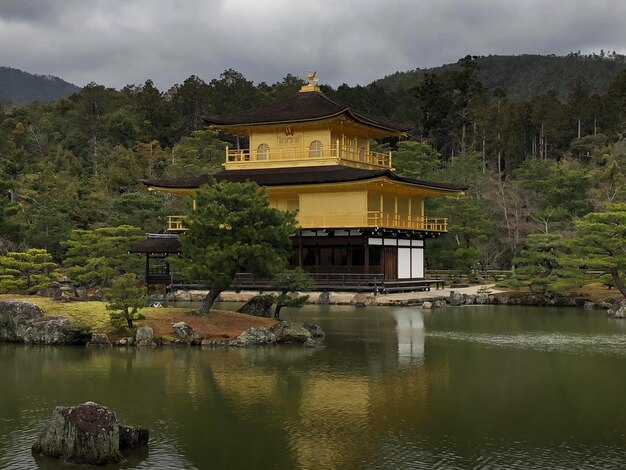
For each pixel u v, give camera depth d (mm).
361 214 71375
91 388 31641
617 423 26719
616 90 156750
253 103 163000
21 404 29156
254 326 45062
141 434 24375
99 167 128750
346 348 41625
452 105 140125
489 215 92000
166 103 166750
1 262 57250
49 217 82938
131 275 43219
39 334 42750
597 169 108688
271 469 22141
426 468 22234
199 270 43594
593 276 64875
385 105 167750
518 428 26109
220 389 31453
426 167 104312
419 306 65875
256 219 44844
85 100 152250
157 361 37375
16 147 137500
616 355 39688
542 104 161500
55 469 22031
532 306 66625
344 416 27469
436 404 29156
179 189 76812
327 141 77750
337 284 70625
